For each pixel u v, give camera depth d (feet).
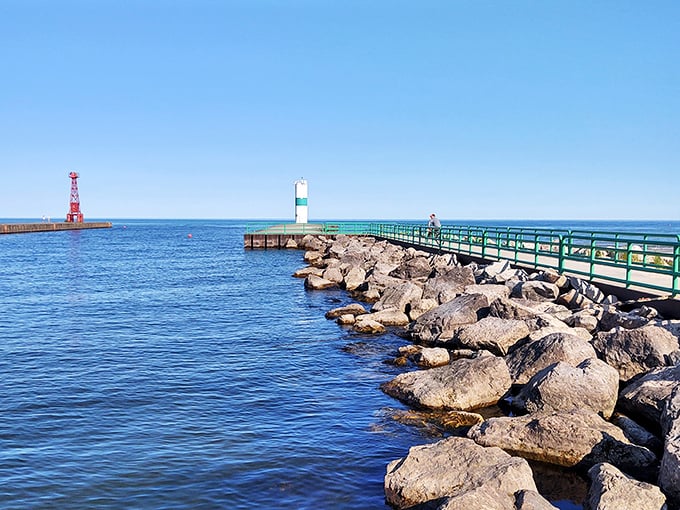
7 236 371.15
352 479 28.73
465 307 57.77
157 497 27.09
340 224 231.50
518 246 94.63
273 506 26.23
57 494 27.40
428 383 39.91
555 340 40.50
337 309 75.00
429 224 138.00
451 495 23.56
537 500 22.85
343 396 41.57
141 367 50.52
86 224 532.32
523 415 32.55
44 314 80.12
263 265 159.22
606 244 177.78
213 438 33.94
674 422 27.07
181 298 95.61
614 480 23.81
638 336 40.01
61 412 38.68
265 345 59.06
